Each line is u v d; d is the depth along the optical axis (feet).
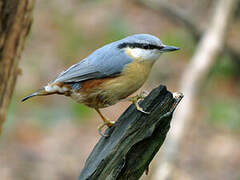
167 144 29.68
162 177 28.25
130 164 15.85
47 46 56.85
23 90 48.67
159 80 50.08
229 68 50.26
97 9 62.90
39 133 43.65
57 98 48.34
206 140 42.47
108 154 16.26
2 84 22.50
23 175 37.83
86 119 45.75
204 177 37.52
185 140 42.57
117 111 46.09
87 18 60.95
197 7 60.23
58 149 41.34
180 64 52.29
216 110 45.47
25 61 53.72
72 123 45.21
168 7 45.62
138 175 15.99
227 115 44.83
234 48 47.06
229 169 38.86
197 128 43.93
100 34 57.62
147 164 16.02
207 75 35.32
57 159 40.14
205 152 41.09
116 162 16.19
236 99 47.03
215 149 41.32
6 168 38.50
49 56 55.01
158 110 16.30
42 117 45.68
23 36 22.38
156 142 15.76
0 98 22.68
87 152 41.14
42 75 51.57
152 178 30.42
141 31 57.36
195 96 33.37
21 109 46.65
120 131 16.57
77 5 64.23
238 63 48.39
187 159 40.06
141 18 60.13
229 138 42.60
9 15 21.53
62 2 64.80
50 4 64.59
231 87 49.01
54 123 45.24
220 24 37.86
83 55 55.16
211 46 36.45
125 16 60.64
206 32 38.55
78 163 39.73
